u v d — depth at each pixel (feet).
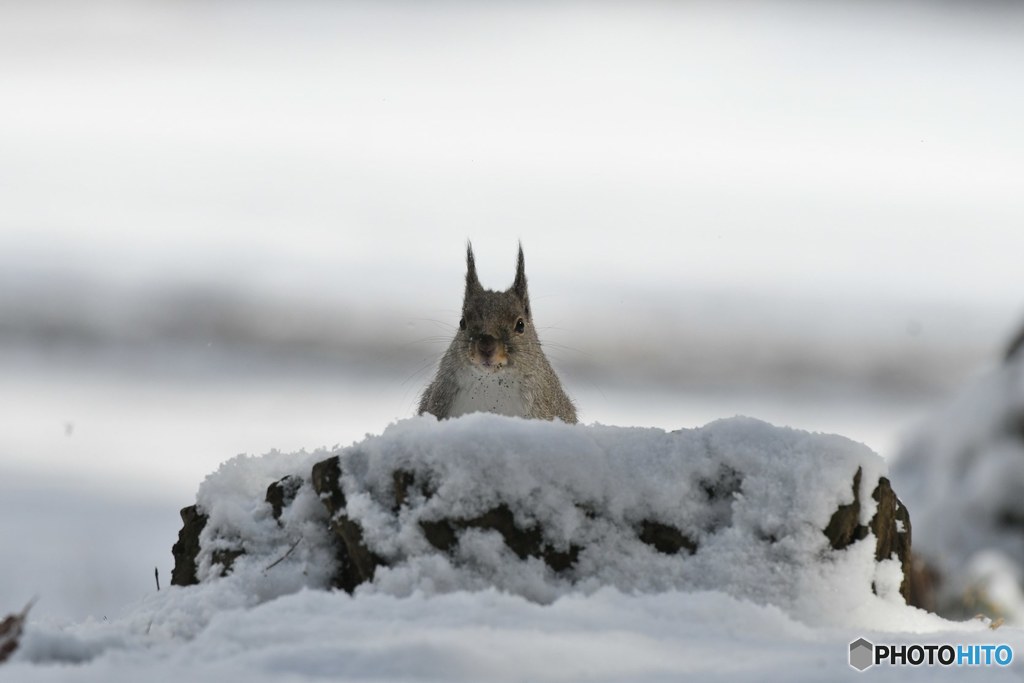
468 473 68.23
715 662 52.21
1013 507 137.28
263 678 49.08
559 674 49.98
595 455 69.92
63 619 69.10
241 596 67.87
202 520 75.25
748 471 70.03
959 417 147.13
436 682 48.80
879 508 70.13
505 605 59.16
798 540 68.03
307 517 71.20
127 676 50.14
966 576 120.78
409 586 65.92
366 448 71.05
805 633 59.31
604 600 61.46
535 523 68.49
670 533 69.21
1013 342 152.05
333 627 56.29
